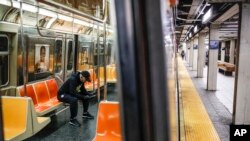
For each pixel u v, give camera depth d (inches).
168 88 26.3
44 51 290.2
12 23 230.1
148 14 25.0
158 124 25.5
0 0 197.2
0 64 227.8
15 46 238.7
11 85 241.3
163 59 25.7
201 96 470.3
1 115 37.7
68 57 350.9
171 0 119.0
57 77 325.4
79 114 313.0
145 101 25.1
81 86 290.5
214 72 531.8
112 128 175.8
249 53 279.7
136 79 25.0
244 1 272.4
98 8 246.4
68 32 338.3
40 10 241.1
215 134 259.4
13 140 167.8
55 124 272.4
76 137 237.0
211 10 401.7
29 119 183.5
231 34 989.8
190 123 286.0
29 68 262.1
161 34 25.6
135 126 25.4
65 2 179.9
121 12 25.2
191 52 1186.6
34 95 259.9
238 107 287.7
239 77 285.0
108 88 471.2
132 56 25.0
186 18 597.9
